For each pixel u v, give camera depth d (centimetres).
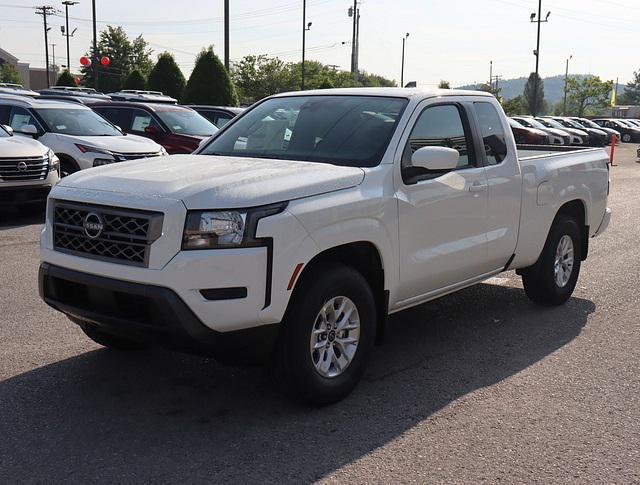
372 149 488
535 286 679
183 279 383
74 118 1341
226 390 470
